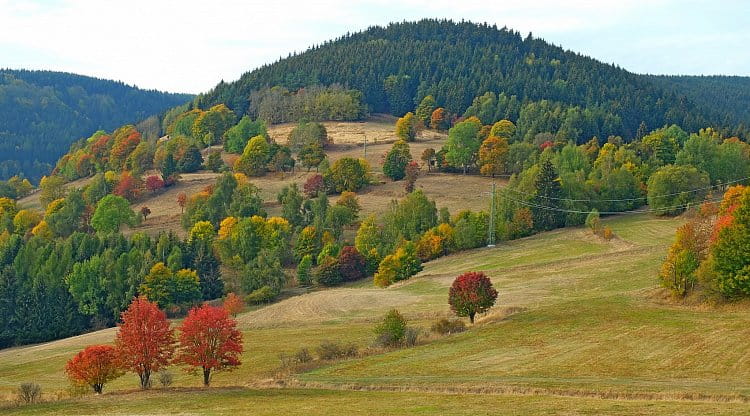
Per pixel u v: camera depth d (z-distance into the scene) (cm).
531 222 15338
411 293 11575
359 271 14575
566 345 6662
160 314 6512
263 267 14475
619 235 13888
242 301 13775
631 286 9662
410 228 15450
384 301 11119
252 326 10294
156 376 7569
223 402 5419
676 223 14588
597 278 10488
